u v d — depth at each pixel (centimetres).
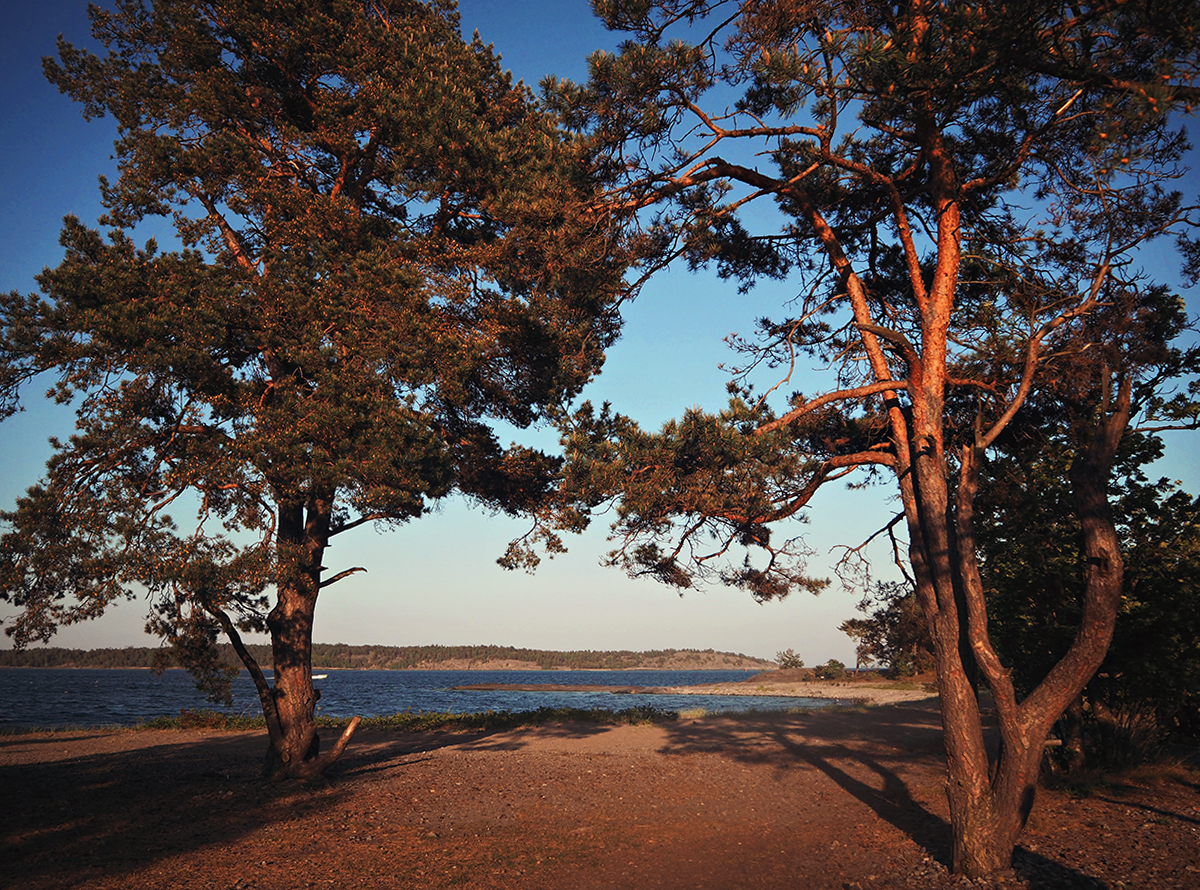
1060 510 1057
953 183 831
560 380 1235
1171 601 986
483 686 10112
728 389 1048
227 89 1212
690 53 809
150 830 884
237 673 1218
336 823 920
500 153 1109
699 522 892
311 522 1265
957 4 597
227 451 1002
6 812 980
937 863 707
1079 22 608
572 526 862
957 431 979
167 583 1002
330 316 1045
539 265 1084
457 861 750
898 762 1338
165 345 1009
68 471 1080
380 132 1188
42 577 1016
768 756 1443
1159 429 858
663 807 1006
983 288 968
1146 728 1132
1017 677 1177
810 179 961
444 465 1081
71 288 1027
